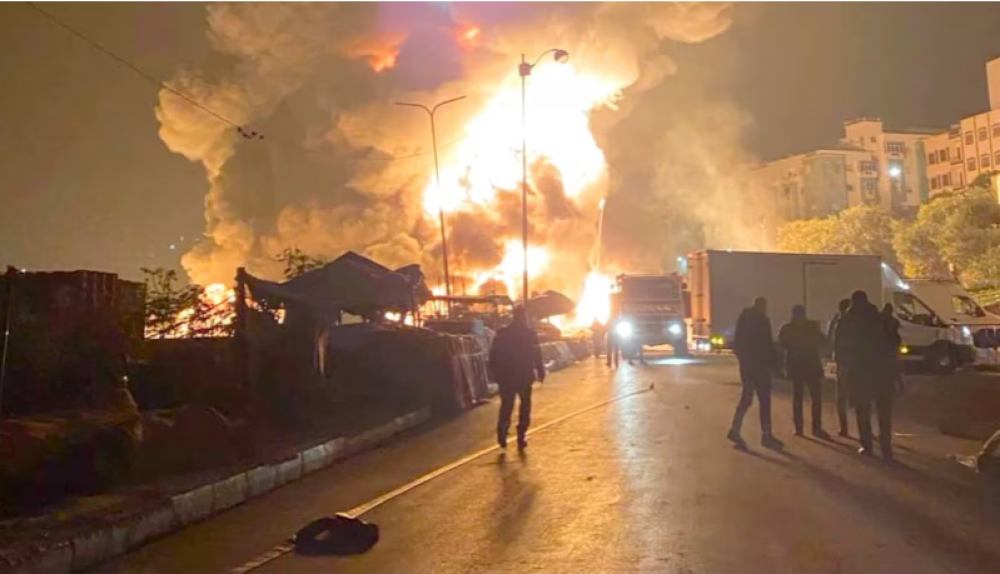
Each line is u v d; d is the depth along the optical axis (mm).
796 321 14094
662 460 11508
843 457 11711
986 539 7297
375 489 10172
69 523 7465
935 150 105125
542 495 9383
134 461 9375
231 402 14609
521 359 13109
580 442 13430
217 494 9164
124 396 11422
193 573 6781
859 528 7699
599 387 24156
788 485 9719
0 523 7449
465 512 8688
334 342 18828
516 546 7309
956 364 28938
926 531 7578
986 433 14062
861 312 11867
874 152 111188
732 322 30422
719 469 10781
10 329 10867
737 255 30516
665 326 37469
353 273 18141
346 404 17578
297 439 12922
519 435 13164
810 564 6602
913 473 10484
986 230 56875
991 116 92562
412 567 6781
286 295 16938
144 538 7750
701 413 17234
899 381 19922
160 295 16609
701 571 6473
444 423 17203
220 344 15188
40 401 10859
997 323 31578
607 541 7379
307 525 7641
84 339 11258
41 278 11281
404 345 18688
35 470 8445
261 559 7125
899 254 62219
